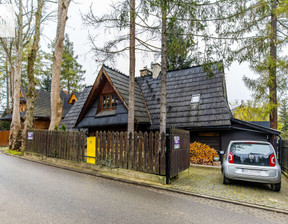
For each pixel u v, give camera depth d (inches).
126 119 429.4
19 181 240.1
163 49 311.3
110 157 299.3
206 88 463.8
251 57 273.0
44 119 913.5
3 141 804.0
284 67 387.9
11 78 863.1
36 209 155.7
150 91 549.6
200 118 412.5
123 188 224.5
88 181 250.8
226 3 261.9
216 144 418.6
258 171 224.2
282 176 323.0
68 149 363.9
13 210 152.7
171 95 502.9
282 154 360.5
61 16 453.7
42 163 378.3
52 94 452.1
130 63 342.6
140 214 152.5
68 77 1392.7
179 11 267.9
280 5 360.5
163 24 305.1
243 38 272.5
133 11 282.8
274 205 180.7
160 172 249.8
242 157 235.6
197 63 293.9
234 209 171.8
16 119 602.2
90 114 511.5
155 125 453.1
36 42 512.4
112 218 143.2
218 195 205.8
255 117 682.2
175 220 143.9
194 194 206.4
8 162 388.8
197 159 394.6
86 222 135.0
